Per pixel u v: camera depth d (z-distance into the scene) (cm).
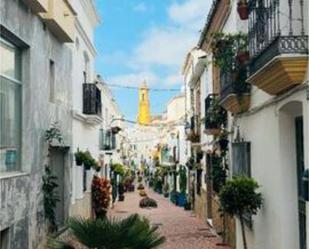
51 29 1327
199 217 2697
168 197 4909
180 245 1708
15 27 1012
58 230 1431
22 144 1116
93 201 2250
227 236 1683
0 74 983
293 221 941
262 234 1084
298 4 816
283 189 944
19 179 1055
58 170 1547
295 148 945
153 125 8794
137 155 10281
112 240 712
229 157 1552
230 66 1207
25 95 1118
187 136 2858
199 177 2702
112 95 3894
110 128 3550
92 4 2062
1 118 993
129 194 5728
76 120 1783
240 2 1026
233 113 1343
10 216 994
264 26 910
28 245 1113
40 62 1216
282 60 762
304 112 782
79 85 1892
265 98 1042
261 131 1087
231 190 1062
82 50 1970
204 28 1892
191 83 2794
